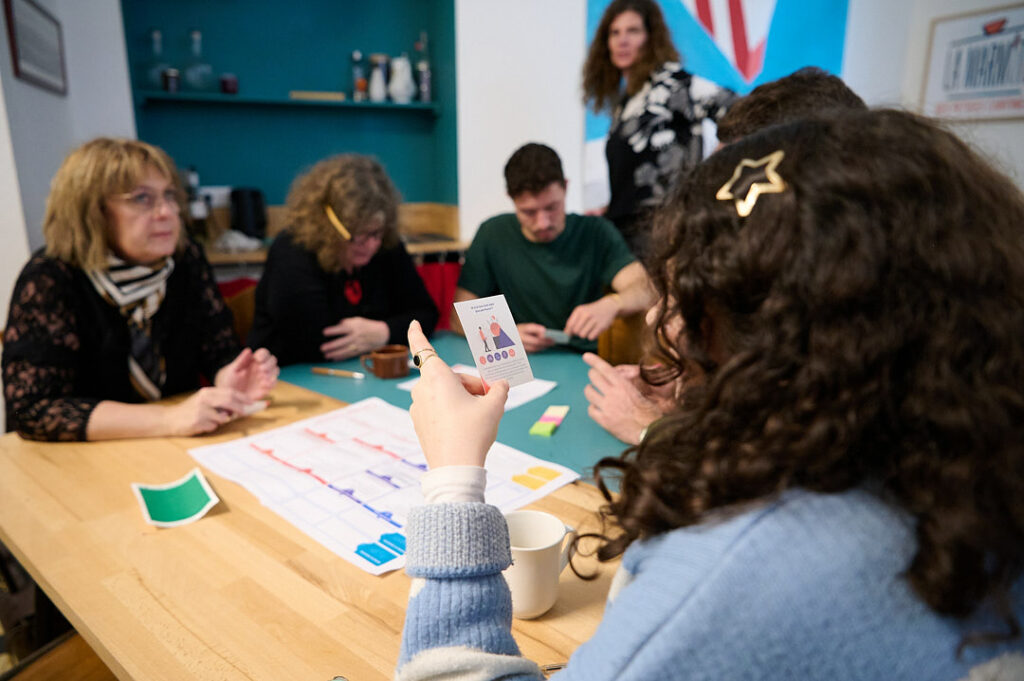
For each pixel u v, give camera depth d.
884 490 0.41
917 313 0.40
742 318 0.46
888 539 0.39
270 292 1.94
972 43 3.43
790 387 0.42
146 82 3.46
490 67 3.80
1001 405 0.38
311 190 1.90
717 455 0.44
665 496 0.47
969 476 0.38
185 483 1.05
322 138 3.95
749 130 1.16
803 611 0.39
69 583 0.81
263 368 1.49
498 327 0.80
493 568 0.55
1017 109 3.29
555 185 2.04
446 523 0.54
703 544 0.42
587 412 1.38
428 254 3.76
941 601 0.37
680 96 2.53
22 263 2.14
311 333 1.93
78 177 1.35
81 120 3.06
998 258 0.41
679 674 0.40
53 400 1.30
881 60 3.84
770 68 3.96
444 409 0.61
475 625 0.53
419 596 0.54
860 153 0.43
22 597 1.26
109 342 1.48
